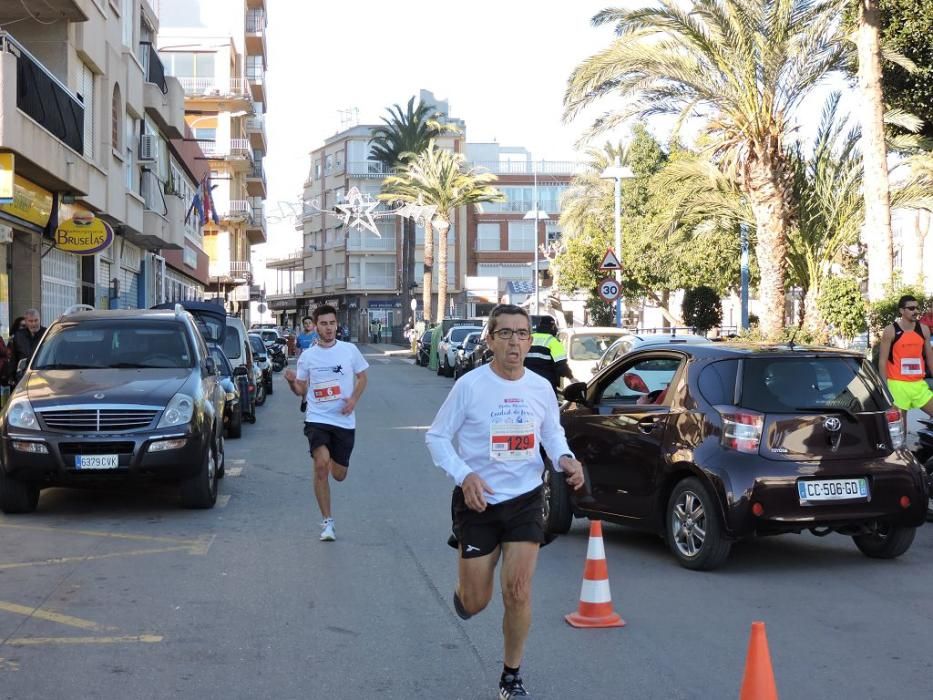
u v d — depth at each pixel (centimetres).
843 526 821
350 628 661
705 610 706
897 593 756
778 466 796
